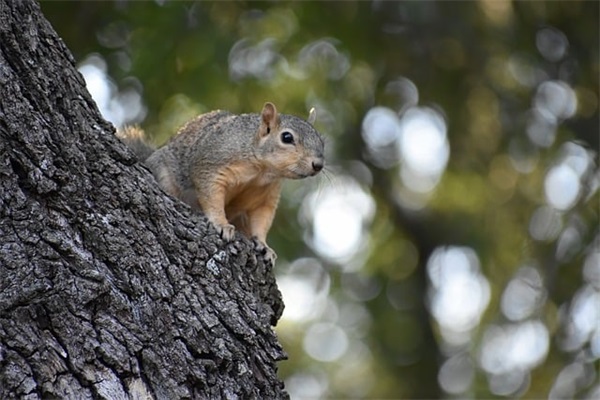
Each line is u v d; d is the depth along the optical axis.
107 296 5.57
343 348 18.59
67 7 12.70
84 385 5.35
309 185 15.30
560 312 15.84
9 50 5.87
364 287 18.56
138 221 5.97
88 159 5.93
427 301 18.78
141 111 12.81
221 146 8.36
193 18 13.07
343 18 14.41
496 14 15.16
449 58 15.27
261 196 8.66
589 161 15.62
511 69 15.67
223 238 6.62
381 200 17.94
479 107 15.91
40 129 5.77
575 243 15.73
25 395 5.20
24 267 5.45
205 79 12.81
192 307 5.89
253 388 5.88
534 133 15.79
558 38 15.33
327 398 18.50
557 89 15.66
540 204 16.42
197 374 5.68
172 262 6.00
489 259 16.77
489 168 16.52
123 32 12.84
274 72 14.05
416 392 18.75
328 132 15.31
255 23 13.89
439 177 17.20
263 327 6.13
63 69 6.07
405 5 14.25
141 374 5.52
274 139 8.48
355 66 14.91
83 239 5.72
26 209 5.58
